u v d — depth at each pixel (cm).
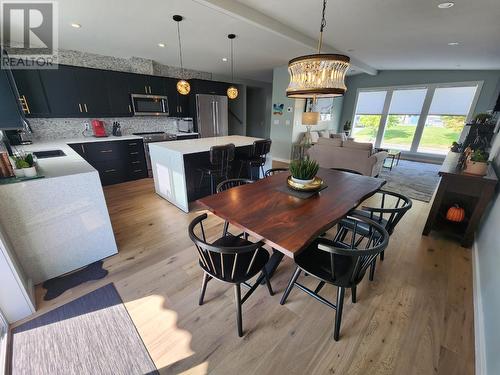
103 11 246
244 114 747
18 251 168
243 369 126
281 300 167
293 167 187
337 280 132
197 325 151
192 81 537
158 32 311
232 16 256
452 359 131
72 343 138
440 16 267
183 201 308
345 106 821
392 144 740
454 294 176
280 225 134
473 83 579
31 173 168
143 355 133
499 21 265
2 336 139
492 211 212
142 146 460
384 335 144
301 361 130
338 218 144
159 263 209
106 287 181
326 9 261
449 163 284
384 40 368
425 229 253
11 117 169
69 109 384
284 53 424
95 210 199
